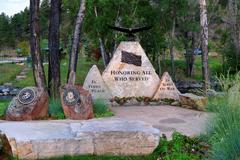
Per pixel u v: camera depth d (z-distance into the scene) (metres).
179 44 38.94
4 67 45.62
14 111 10.51
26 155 6.64
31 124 7.78
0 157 6.77
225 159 5.44
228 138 5.61
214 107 7.75
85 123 7.67
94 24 32.53
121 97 14.43
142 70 14.73
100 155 6.89
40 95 10.74
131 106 13.95
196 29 36.25
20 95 10.73
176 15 35.91
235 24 31.25
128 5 33.91
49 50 14.12
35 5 13.61
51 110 10.97
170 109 13.06
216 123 6.98
